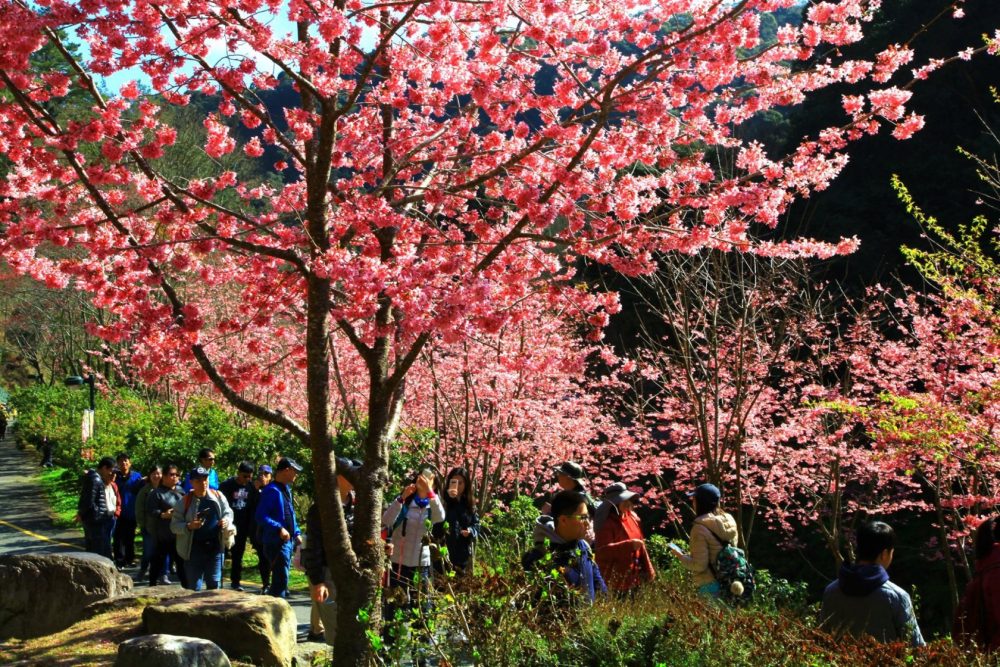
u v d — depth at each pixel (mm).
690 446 16656
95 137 6605
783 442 17375
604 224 6730
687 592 6855
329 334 7566
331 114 6453
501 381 14766
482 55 6664
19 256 7027
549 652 5090
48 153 6898
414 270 6332
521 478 18047
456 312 5969
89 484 13695
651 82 6562
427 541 7852
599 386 18719
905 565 16703
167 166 21469
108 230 7293
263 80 6684
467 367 14414
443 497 8844
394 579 7812
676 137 6832
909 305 14328
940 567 16156
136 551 16516
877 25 24484
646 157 6902
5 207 6883
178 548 10305
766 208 6438
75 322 34938
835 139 6516
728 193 6320
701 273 13312
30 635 7930
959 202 21812
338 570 6406
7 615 7965
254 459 18391
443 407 16250
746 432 14750
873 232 22516
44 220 7031
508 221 8344
